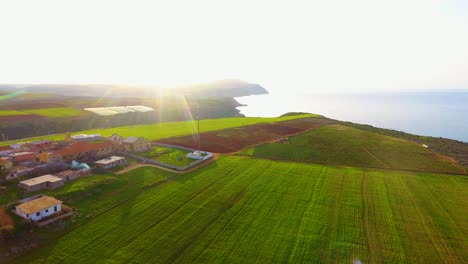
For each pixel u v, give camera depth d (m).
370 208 48.47
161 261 33.81
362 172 67.00
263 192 54.12
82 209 44.84
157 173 62.31
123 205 47.34
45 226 39.06
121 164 65.62
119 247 36.19
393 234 40.72
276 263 33.91
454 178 63.75
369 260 34.94
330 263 34.19
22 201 43.78
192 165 68.31
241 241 38.22
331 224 43.00
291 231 40.84
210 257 34.78
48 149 72.19
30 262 32.69
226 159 75.00
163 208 46.81
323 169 68.75
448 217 45.94
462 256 36.12
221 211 46.38
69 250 35.16
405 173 66.75
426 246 38.06
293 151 83.81
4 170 54.06
